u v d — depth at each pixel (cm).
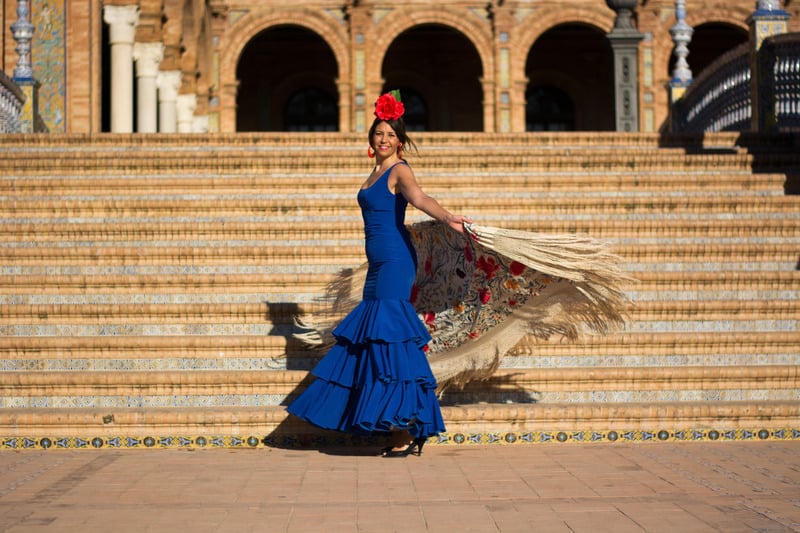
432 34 3397
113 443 603
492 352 610
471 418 607
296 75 3462
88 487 486
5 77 1267
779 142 1214
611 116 3475
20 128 1363
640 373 662
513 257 571
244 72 3459
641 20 2933
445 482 498
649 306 752
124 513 435
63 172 1066
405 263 577
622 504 448
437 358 614
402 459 561
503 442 609
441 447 600
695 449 588
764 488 478
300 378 651
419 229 623
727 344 705
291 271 852
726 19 2941
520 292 604
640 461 549
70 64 1628
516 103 2934
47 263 848
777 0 1282
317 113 3516
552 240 569
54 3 1623
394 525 415
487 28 2944
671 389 663
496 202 962
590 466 536
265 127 3462
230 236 908
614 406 615
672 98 1689
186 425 605
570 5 2942
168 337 695
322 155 1096
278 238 908
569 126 3528
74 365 691
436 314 621
